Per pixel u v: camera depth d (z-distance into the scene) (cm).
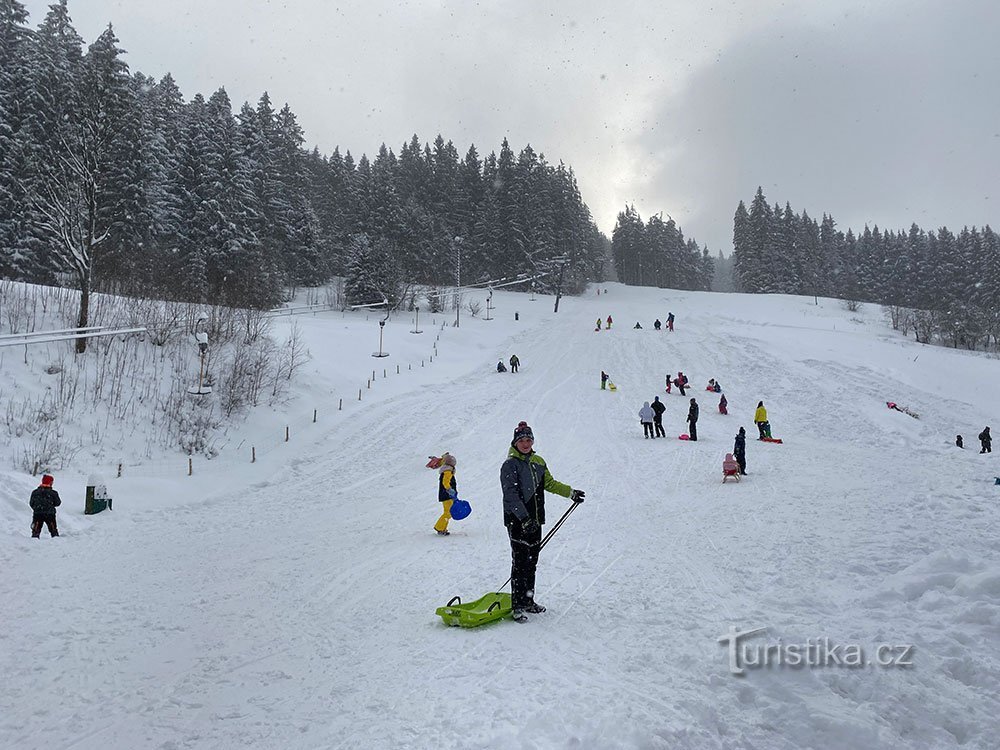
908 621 564
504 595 659
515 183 10000
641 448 2364
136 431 2373
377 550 1055
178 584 866
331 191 10000
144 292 3603
